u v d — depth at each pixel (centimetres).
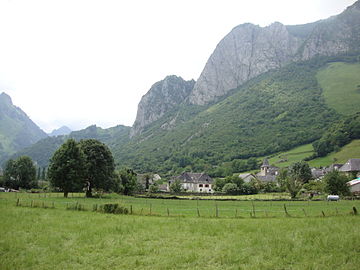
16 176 10888
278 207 4788
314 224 2662
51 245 1800
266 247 1767
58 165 6322
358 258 1523
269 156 18062
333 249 1706
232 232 2311
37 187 11488
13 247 1712
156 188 9731
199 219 3098
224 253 1662
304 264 1445
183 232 2298
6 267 1379
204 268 1418
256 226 2570
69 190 6512
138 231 2309
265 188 10225
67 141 6481
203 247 1814
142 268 1423
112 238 2044
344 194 7312
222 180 10775
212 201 6209
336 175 7425
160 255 1633
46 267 1412
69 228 2362
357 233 2095
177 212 3909
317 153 15675
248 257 1577
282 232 2259
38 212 3275
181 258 1562
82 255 1628
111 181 7112
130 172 9244
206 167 18000
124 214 3456
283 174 10188
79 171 6366
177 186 11138
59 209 3697
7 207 3659
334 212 3725
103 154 7119
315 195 8031
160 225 2614
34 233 2120
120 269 1407
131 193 8619
